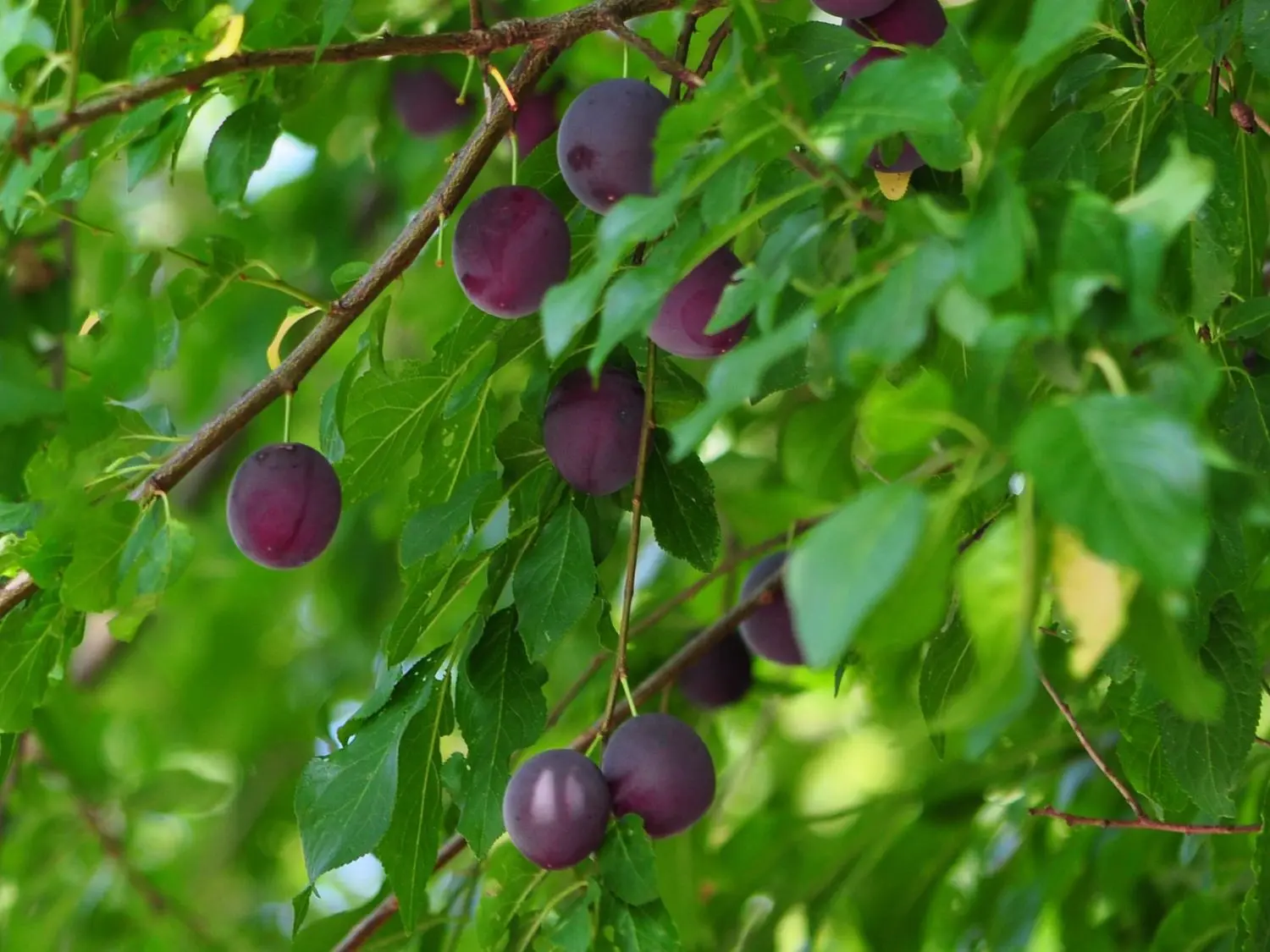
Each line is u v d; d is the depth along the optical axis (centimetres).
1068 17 137
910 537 132
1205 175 136
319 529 154
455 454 160
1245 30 152
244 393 155
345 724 155
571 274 157
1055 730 175
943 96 140
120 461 155
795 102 140
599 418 154
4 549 155
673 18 179
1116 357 137
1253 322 151
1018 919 173
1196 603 148
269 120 160
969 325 136
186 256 155
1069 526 132
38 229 175
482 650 154
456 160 156
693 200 147
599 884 150
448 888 168
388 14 179
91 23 162
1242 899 169
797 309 150
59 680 158
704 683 171
